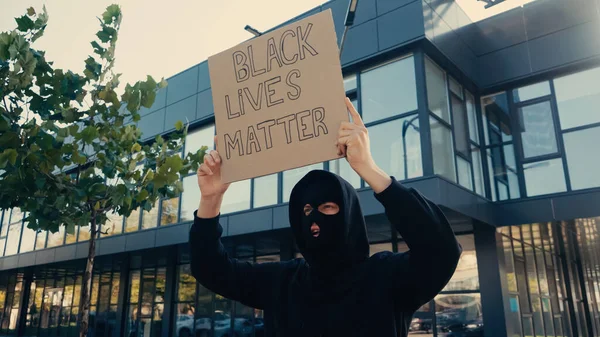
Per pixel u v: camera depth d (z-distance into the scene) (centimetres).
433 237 161
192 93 1423
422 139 903
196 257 212
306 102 197
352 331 173
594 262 1695
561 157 1029
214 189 213
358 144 165
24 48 454
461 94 1102
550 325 1211
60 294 2077
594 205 932
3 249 2145
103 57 516
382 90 997
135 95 510
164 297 1556
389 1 1007
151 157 552
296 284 197
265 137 205
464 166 1021
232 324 1339
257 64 214
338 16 1085
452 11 1087
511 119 1110
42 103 491
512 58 1118
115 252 1473
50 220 469
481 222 982
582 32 1043
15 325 2270
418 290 170
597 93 1019
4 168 421
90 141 460
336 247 183
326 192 186
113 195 472
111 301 1778
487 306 964
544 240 1209
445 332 996
